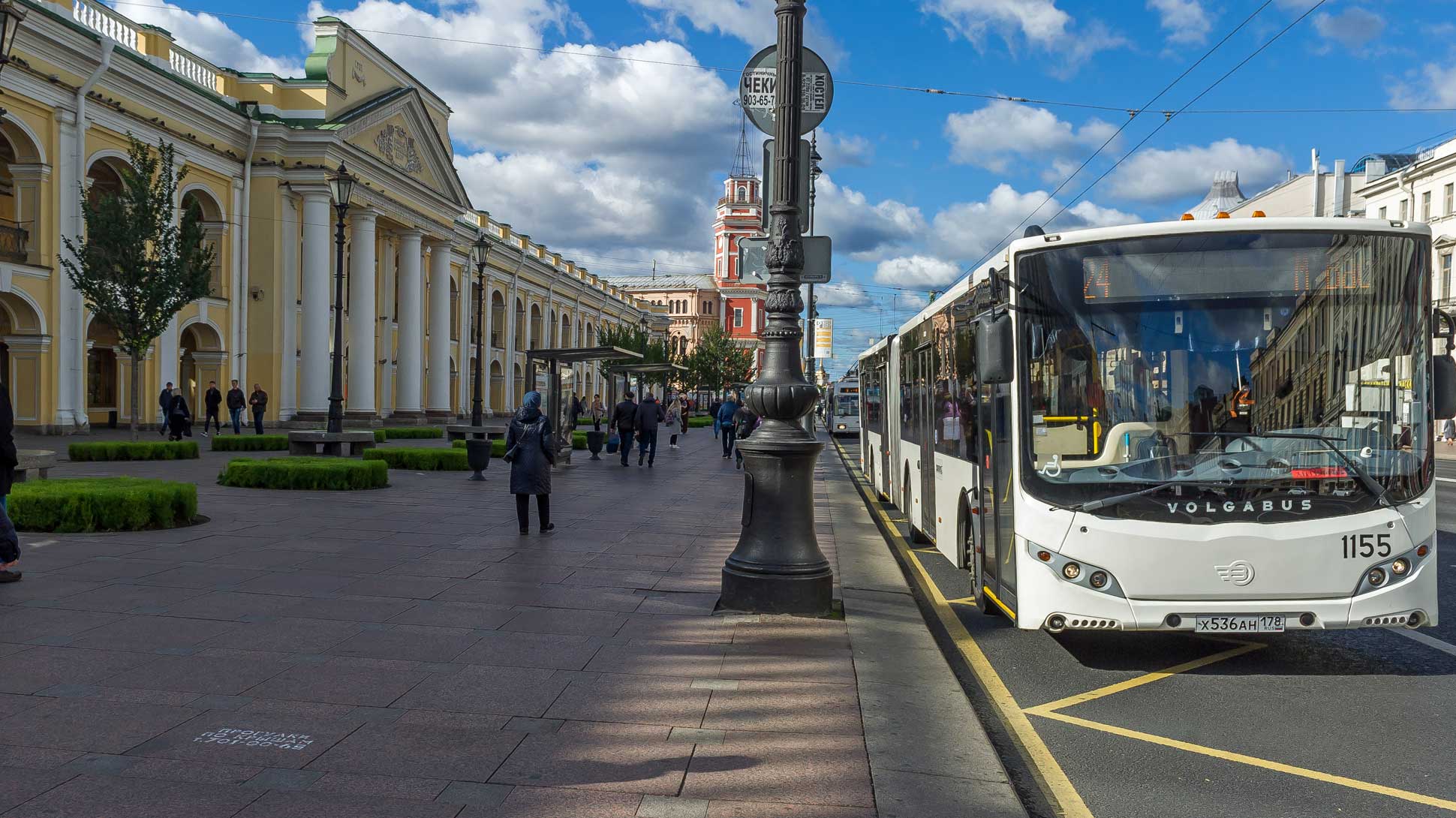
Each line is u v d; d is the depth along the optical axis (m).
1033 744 5.08
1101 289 6.35
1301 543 5.98
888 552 11.20
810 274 7.92
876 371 18.23
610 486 18.44
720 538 11.39
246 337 38.38
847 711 5.12
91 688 5.12
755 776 4.21
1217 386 6.18
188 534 10.74
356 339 42.53
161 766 4.10
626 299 95.81
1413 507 6.09
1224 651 7.06
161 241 23.86
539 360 22.91
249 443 25.06
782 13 7.49
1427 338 6.29
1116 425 6.21
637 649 6.23
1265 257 6.30
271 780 3.99
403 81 47.09
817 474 24.33
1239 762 4.81
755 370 114.44
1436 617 6.10
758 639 6.59
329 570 8.68
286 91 39.50
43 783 3.90
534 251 68.94
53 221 28.83
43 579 8.01
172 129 33.69
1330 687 6.13
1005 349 6.34
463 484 17.80
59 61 28.75
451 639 6.34
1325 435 6.12
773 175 7.63
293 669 5.58
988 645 7.25
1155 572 6.02
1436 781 4.55
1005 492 6.78
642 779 4.12
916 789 4.11
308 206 39.25
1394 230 6.30
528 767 4.21
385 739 4.50
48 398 29.06
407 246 47.59
